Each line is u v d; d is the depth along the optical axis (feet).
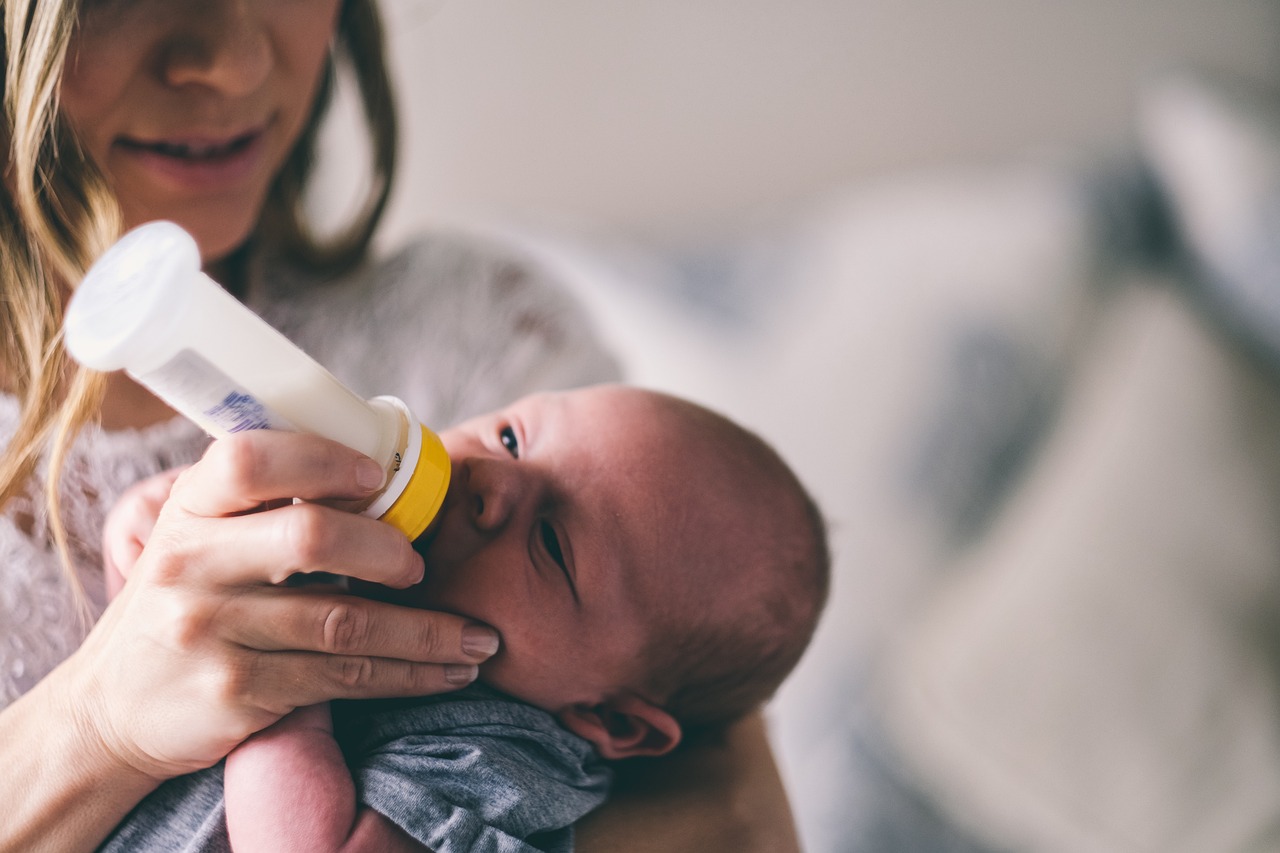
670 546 2.65
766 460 2.92
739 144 7.30
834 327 6.25
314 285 3.62
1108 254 6.88
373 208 3.74
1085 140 7.86
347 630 2.02
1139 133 7.50
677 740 2.68
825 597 2.98
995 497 6.06
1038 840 4.90
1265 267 6.24
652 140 7.09
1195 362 6.18
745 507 2.78
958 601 5.71
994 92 7.65
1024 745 5.05
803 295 6.46
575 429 2.77
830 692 5.33
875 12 7.23
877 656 5.47
